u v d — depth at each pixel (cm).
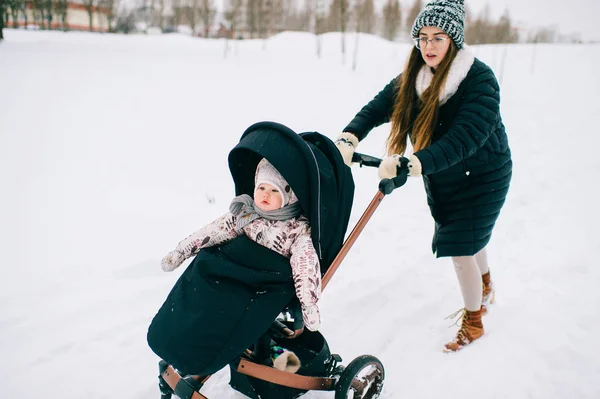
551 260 443
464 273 324
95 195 534
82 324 351
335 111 871
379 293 400
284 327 272
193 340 224
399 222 531
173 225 488
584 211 545
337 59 1348
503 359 323
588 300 382
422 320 372
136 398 292
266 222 253
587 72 1337
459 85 286
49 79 912
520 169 688
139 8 2645
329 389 267
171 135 714
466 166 301
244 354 266
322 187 244
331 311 378
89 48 1303
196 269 242
